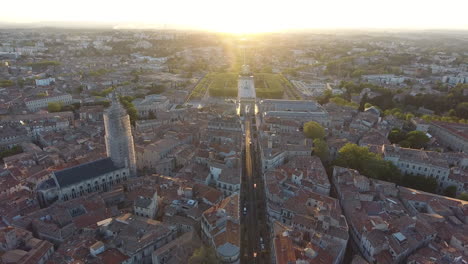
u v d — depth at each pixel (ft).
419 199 632.38
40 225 531.09
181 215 586.86
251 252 543.80
